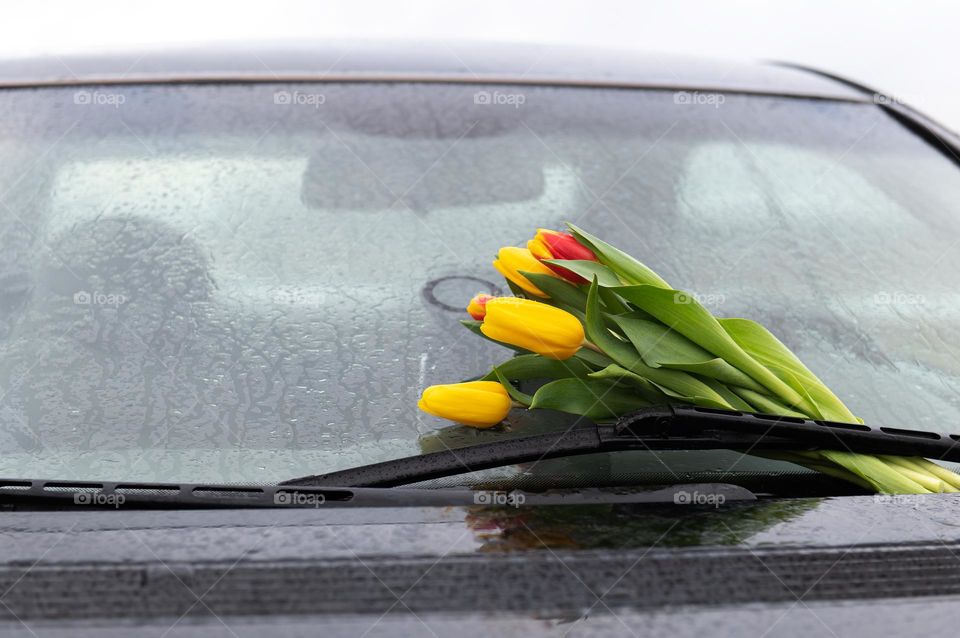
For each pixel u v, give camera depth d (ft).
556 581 3.86
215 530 3.95
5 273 4.76
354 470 4.16
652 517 4.02
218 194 5.07
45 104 5.40
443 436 4.33
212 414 4.37
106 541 3.92
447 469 4.16
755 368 4.29
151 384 4.44
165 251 4.84
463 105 5.51
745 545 3.95
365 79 5.61
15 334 4.58
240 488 4.06
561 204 5.15
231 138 5.29
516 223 5.06
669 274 4.91
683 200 5.21
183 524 3.97
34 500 4.07
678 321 4.26
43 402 4.40
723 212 5.17
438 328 4.63
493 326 4.22
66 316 4.63
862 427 4.25
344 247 4.91
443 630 3.78
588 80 5.73
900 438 4.25
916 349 4.69
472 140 5.36
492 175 5.24
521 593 3.84
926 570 3.92
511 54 5.93
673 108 5.62
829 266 4.97
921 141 5.63
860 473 4.23
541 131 5.43
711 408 4.23
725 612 3.82
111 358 4.51
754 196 5.25
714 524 4.01
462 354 4.56
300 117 5.40
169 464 4.25
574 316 4.31
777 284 4.90
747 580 3.88
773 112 5.67
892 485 4.22
